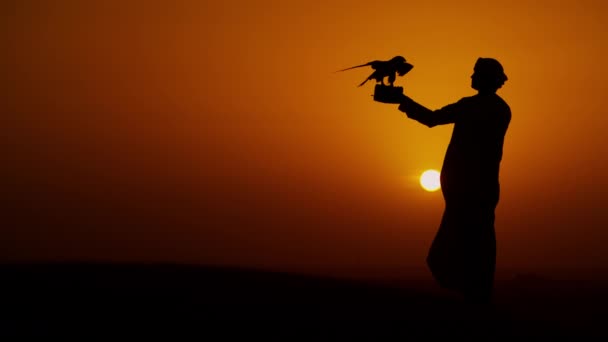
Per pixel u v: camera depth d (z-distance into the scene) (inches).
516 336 517.0
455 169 624.1
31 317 422.0
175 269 559.5
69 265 554.9
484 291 612.1
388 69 625.0
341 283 572.7
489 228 621.6
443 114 625.0
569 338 547.8
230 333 430.3
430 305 546.3
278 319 461.7
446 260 624.7
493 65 627.5
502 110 626.8
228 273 557.3
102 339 401.4
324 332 453.4
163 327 425.7
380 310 509.7
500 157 629.6
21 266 540.1
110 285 491.5
